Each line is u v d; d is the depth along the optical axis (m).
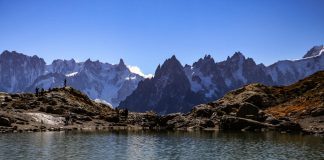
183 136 104.19
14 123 109.56
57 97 151.75
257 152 72.75
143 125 146.50
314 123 133.25
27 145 74.00
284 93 182.38
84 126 125.50
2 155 62.59
